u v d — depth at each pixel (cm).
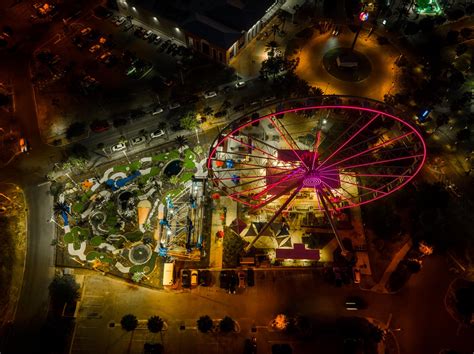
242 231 11081
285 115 13362
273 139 12812
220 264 10712
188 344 9469
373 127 12694
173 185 12019
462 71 14475
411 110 13350
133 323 9269
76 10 16262
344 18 16312
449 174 12025
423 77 14412
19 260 10619
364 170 11969
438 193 11125
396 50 15325
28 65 14762
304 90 13850
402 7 16350
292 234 11262
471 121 12506
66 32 15638
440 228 11012
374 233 11106
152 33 15725
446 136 12769
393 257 10719
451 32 14962
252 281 10331
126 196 11788
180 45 15438
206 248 10956
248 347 9262
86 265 10619
